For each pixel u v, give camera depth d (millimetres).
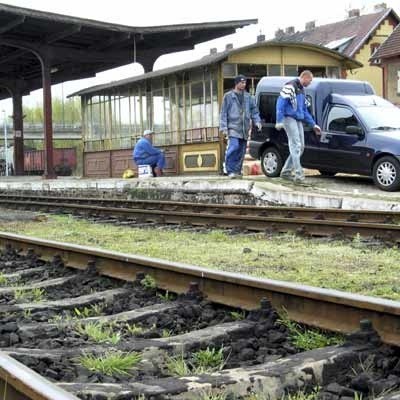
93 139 29656
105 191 20859
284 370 3605
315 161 16766
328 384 3633
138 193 19109
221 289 5453
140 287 6133
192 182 16984
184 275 5848
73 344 4430
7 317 5246
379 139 15203
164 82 24656
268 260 7867
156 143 25266
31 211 16828
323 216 11438
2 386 3184
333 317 4527
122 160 27531
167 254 8609
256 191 14977
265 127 17781
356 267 7270
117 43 29953
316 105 16797
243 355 4148
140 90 26109
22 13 25156
